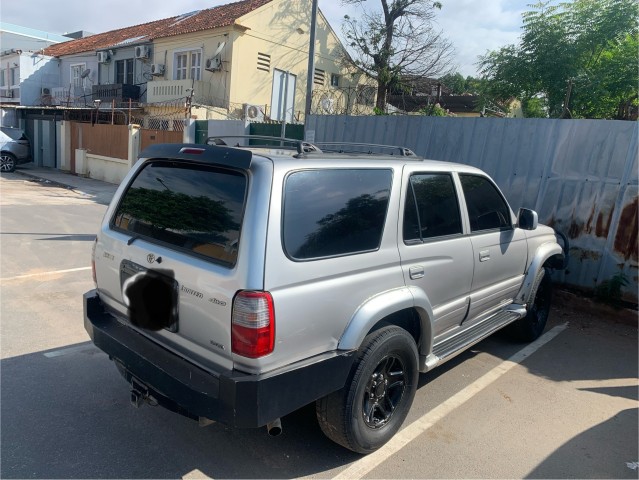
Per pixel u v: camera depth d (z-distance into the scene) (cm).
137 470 295
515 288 485
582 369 471
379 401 323
